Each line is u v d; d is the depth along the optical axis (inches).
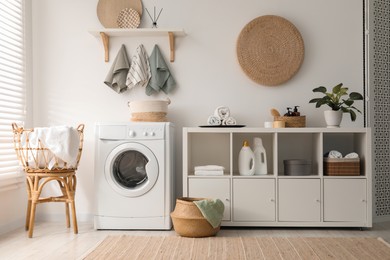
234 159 154.3
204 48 156.0
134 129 137.0
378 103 156.0
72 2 157.5
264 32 154.8
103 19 156.6
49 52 157.9
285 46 154.3
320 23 155.4
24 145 131.2
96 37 157.4
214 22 156.0
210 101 155.7
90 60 157.3
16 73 145.6
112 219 137.3
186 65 156.2
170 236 127.9
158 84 153.3
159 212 136.3
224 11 156.1
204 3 156.0
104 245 116.8
